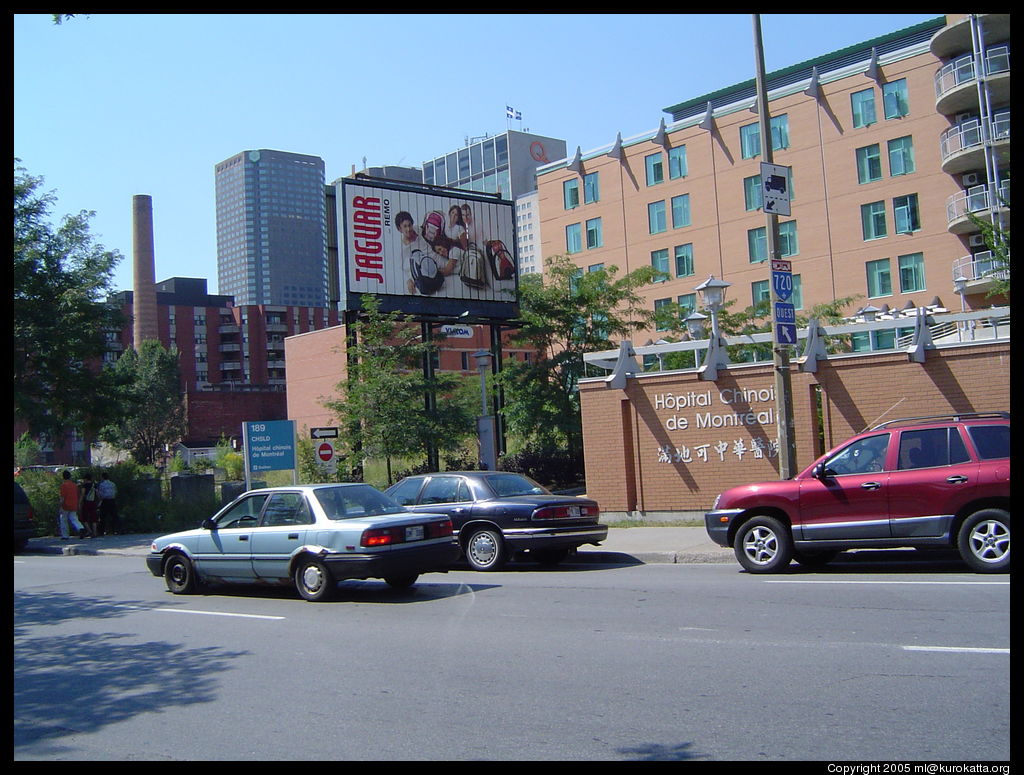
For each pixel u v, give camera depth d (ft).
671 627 29.60
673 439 63.21
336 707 22.24
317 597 38.78
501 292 104.42
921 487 36.91
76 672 27.63
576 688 22.76
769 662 24.26
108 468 93.35
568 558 51.11
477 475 49.83
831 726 18.83
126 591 46.34
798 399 59.31
